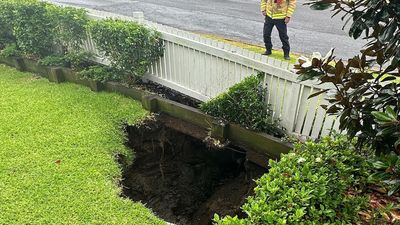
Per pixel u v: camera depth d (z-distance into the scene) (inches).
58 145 170.9
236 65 170.6
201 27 323.3
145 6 410.6
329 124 144.1
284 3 229.6
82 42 245.6
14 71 260.5
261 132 160.7
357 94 81.4
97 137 179.8
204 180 185.0
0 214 127.5
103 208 133.4
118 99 216.2
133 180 173.3
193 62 190.9
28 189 140.3
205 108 179.5
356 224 90.8
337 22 329.4
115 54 214.4
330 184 99.7
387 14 71.1
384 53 76.6
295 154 114.5
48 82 240.8
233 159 185.2
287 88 152.9
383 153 80.4
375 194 100.9
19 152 163.6
